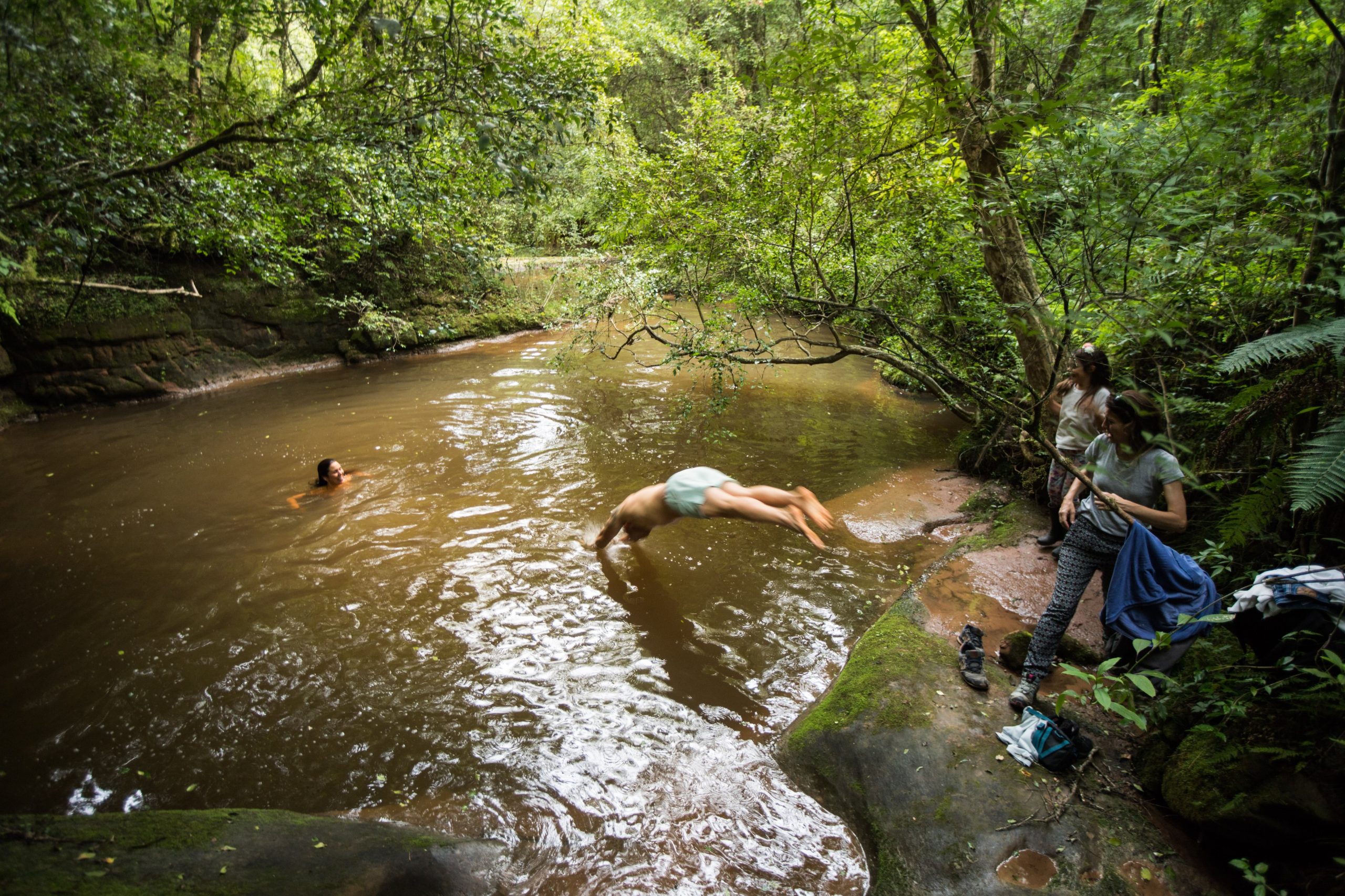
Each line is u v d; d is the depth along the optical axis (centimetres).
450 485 782
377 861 328
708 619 540
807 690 468
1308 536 361
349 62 485
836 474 809
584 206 1327
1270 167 379
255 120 481
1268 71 411
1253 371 428
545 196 519
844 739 402
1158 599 353
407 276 1491
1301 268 392
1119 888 302
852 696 428
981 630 485
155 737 429
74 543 666
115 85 489
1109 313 335
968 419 616
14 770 403
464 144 509
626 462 843
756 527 686
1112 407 355
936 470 822
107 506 745
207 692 466
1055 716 379
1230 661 370
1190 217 368
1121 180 370
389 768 407
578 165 1123
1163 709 345
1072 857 317
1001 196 424
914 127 511
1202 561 383
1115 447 373
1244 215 404
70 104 461
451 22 462
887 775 375
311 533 676
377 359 1430
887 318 459
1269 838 294
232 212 584
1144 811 342
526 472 814
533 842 360
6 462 888
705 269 736
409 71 468
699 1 2220
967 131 442
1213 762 319
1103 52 507
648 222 716
